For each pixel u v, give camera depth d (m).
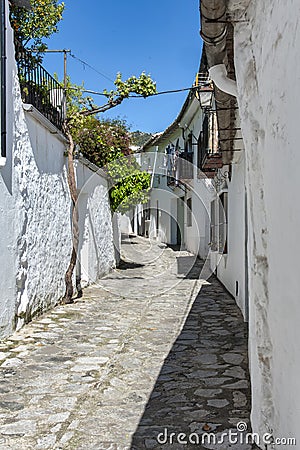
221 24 3.44
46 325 7.29
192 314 8.39
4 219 6.26
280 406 2.85
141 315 8.30
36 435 3.49
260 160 3.29
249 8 3.37
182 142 20.73
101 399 4.23
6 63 6.24
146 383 4.66
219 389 4.47
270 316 3.08
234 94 4.29
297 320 2.40
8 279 6.43
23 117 7.02
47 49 8.96
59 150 9.22
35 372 4.98
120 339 6.51
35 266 7.64
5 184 6.29
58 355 5.66
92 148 12.82
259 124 3.29
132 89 11.04
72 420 3.76
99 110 11.18
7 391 4.41
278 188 2.74
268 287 3.12
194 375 4.90
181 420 3.77
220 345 6.18
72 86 11.20
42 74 8.27
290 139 2.45
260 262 3.28
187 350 5.93
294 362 2.49
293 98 2.38
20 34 8.12
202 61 8.66
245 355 5.66
